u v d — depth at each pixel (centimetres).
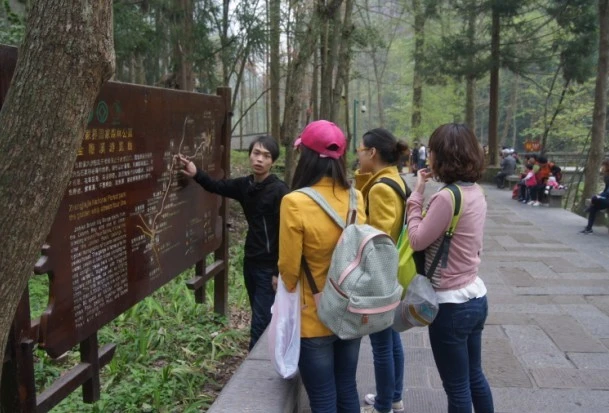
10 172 138
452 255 238
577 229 1049
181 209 405
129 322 507
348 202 238
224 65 1125
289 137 992
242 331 520
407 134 3359
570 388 367
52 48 140
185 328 503
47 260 237
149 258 347
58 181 143
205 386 402
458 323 240
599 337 466
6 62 212
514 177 1831
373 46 1991
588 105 2472
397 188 274
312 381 240
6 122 140
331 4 970
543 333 474
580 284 645
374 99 6053
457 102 3072
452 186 238
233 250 866
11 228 138
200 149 439
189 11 997
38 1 141
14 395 225
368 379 375
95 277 280
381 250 223
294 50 1227
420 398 349
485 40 2322
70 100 142
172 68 1070
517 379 380
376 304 220
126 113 309
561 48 2034
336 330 222
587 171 1383
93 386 288
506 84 4106
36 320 240
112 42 152
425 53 2342
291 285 235
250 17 1057
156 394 356
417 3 2147
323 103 1295
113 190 296
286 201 228
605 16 1317
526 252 836
